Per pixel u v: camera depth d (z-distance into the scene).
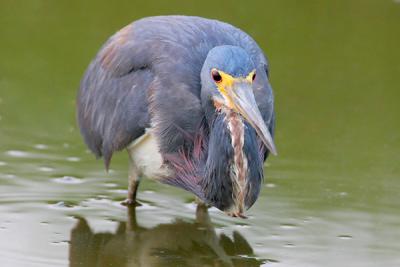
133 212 12.73
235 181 11.28
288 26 19.42
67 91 16.52
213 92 11.09
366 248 11.66
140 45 12.36
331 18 20.05
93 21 19.19
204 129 11.83
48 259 11.20
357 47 18.72
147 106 12.06
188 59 11.95
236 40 12.23
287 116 15.86
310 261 11.32
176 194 13.35
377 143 15.00
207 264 11.32
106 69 12.84
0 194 12.94
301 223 12.36
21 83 16.69
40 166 13.89
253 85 11.80
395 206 12.86
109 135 12.62
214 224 12.41
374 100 16.56
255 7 20.27
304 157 14.45
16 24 19.05
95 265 11.20
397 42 19.00
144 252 11.59
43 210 12.57
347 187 13.45
